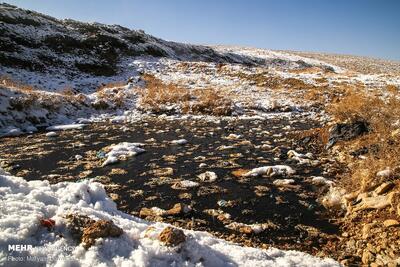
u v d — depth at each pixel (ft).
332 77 102.53
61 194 20.86
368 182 27.61
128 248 15.15
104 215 18.79
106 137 52.13
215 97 77.36
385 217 23.56
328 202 28.99
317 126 58.85
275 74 100.83
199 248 16.06
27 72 88.02
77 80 92.43
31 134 54.03
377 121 43.93
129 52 122.52
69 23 137.18
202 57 162.50
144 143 48.37
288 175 35.50
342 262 20.56
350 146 41.39
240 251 18.26
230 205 28.96
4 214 15.83
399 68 255.29
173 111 72.74
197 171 36.99
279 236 24.27
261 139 50.62
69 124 61.21
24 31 108.78
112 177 35.29
